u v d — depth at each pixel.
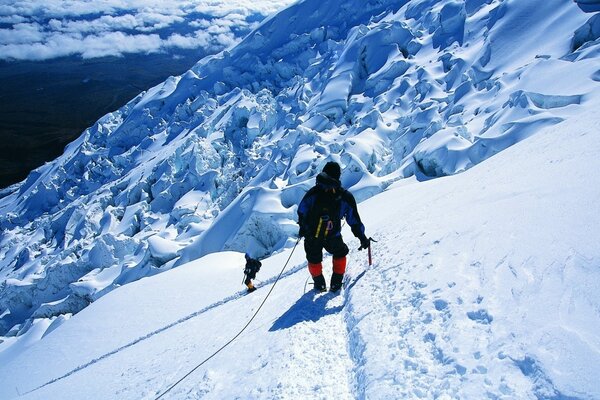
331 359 3.86
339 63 40.44
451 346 3.01
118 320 14.30
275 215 22.52
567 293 2.83
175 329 8.78
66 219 51.78
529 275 3.21
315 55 52.81
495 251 3.75
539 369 2.41
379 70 36.88
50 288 34.50
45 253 47.69
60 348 14.34
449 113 24.97
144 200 43.16
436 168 18.86
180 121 58.12
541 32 25.72
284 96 47.31
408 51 37.59
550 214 3.82
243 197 25.31
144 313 13.76
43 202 63.84
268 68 55.72
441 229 4.92
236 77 58.12
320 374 3.69
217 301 10.60
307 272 6.92
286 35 58.66
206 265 17.23
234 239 23.50
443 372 2.85
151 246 26.92
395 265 4.78
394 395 2.88
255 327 5.51
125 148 62.66
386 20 47.31
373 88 36.12
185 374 5.23
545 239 3.49
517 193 4.88
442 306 3.50
